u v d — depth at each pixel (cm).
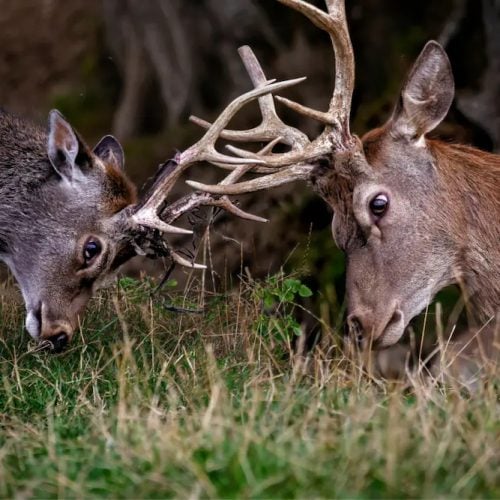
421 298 1187
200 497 785
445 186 1184
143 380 1087
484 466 803
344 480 786
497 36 1750
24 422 1023
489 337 1184
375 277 1185
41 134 1301
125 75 2386
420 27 1966
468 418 921
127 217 1226
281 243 1794
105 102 2506
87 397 1101
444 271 1188
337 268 1728
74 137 1236
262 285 1403
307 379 1097
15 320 1320
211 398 960
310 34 2102
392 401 924
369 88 1981
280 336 1267
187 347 1246
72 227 1241
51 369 1173
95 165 1252
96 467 845
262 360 1204
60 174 1245
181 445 844
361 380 1089
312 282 1741
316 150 1201
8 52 2648
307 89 2061
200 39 2223
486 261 1183
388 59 1967
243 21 2164
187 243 1667
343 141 1198
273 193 1836
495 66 1744
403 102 1179
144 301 1328
